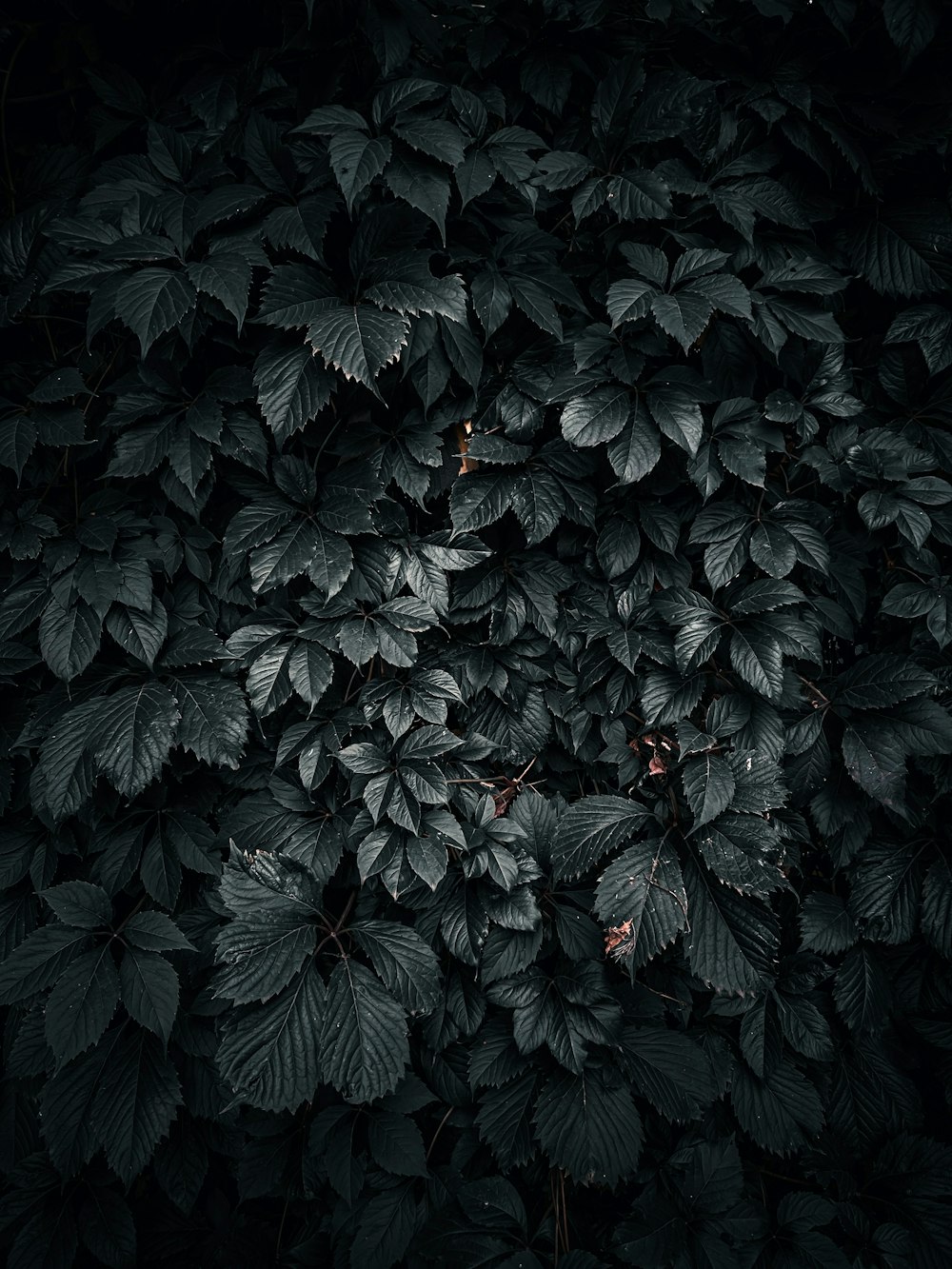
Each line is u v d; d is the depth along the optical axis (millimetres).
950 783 829
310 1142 796
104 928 766
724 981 774
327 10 766
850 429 825
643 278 789
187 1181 814
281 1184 825
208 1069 807
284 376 732
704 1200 802
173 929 757
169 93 837
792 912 882
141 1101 764
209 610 816
